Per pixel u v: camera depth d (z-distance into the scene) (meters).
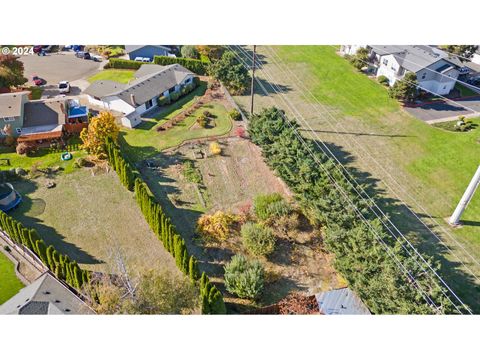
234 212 37.00
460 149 44.72
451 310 25.16
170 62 62.12
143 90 51.62
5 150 44.28
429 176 41.06
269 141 41.56
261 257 32.69
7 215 32.91
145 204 33.78
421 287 26.42
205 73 61.59
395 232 34.19
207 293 26.02
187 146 45.25
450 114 51.12
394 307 25.73
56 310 25.03
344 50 68.06
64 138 45.91
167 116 50.78
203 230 34.16
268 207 34.81
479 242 33.72
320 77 61.03
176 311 26.05
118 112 51.34
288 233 34.28
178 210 37.06
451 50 63.09
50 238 34.03
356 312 27.20
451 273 30.94
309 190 34.72
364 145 45.47
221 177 41.12
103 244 33.66
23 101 46.81
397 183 39.97
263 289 30.20
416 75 52.94
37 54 66.62
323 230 32.97
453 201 38.03
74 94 55.62
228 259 32.78
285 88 57.97
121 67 62.88
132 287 26.69
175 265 31.91
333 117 50.84
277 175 39.44
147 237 34.41
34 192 38.66
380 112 51.84
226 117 50.47
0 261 31.92
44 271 30.81
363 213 32.41
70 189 39.16
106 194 38.62
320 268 32.06
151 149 44.69
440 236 34.16
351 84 58.88
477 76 59.34
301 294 29.97
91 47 69.12
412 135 47.16
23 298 26.39
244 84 55.28
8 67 53.44
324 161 40.03
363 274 27.92
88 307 26.17
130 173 38.09
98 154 42.44
